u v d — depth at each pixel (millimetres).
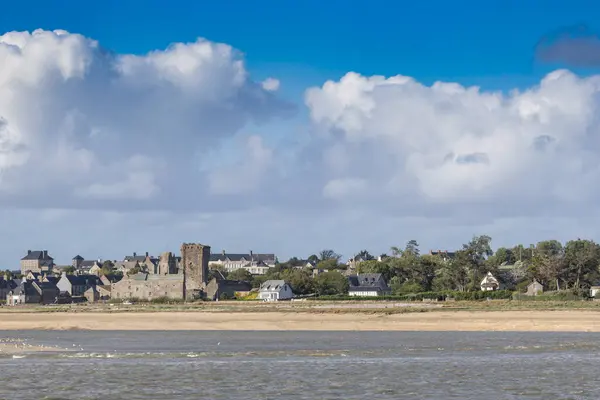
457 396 115125
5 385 125750
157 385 125875
